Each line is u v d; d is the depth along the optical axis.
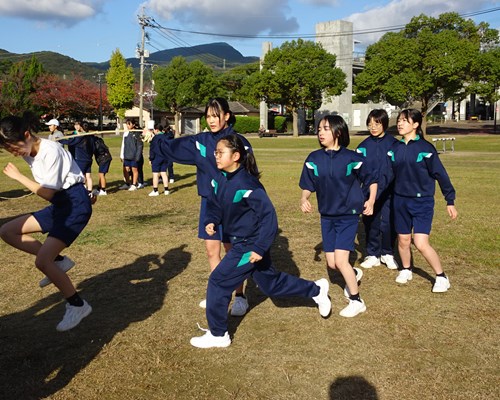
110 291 4.81
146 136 4.94
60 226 3.72
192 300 4.55
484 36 39.56
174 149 4.31
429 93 39.53
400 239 4.91
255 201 3.39
